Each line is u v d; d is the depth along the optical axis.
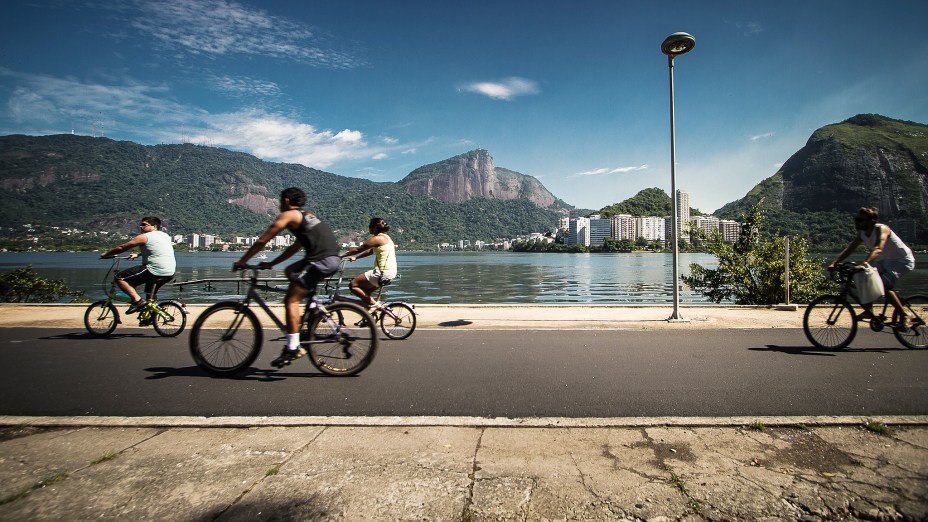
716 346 6.69
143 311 7.73
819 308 6.47
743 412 3.85
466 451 3.06
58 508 2.39
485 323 8.85
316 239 5.00
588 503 2.41
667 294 30.06
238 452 3.07
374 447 3.14
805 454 2.99
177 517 2.31
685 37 9.14
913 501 2.42
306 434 3.39
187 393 4.49
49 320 9.42
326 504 2.41
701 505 2.38
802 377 4.95
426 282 44.00
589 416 3.78
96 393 4.50
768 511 2.34
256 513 2.33
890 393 4.36
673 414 3.82
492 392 4.48
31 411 3.99
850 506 2.37
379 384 4.79
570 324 8.72
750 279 13.80
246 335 5.16
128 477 2.73
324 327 5.15
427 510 2.35
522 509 2.35
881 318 6.27
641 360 5.82
